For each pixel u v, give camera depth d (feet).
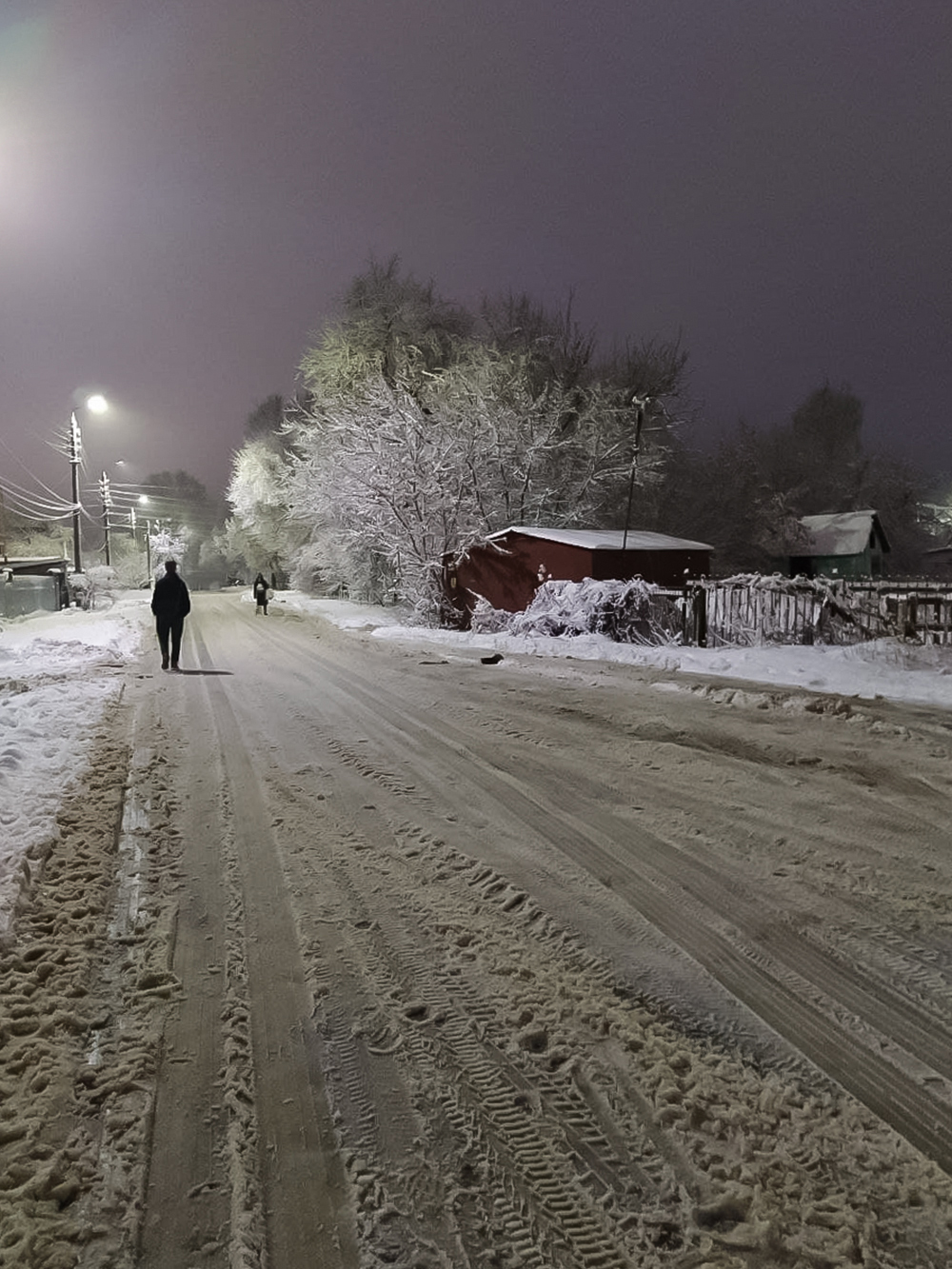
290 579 177.78
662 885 14.94
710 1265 6.79
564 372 109.09
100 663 48.29
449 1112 8.79
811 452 190.19
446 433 88.69
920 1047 9.98
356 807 19.69
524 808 19.60
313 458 100.73
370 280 116.98
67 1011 10.55
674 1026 10.41
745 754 24.70
